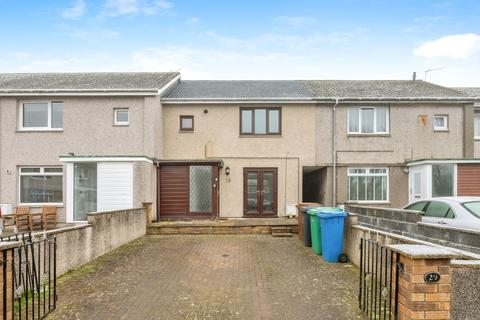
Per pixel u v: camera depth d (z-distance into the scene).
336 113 16.08
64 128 15.28
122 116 15.47
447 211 8.18
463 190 14.30
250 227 12.82
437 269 3.69
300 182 15.82
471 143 16.11
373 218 10.66
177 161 14.80
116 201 13.26
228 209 15.60
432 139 16.16
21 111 15.45
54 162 15.23
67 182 13.45
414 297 3.68
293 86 18.73
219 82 20.03
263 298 5.75
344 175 15.91
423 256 3.64
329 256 8.31
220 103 15.79
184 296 5.87
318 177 17.48
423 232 7.52
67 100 15.35
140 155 13.95
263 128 15.99
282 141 15.90
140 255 9.08
